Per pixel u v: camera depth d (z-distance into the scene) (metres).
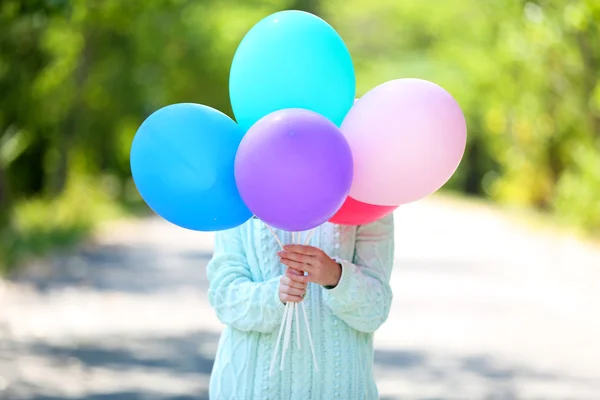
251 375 4.16
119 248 23.64
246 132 4.05
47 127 28.92
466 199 60.09
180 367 10.34
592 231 29.64
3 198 21.77
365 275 4.25
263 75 4.05
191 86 45.38
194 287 16.50
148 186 3.99
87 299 14.89
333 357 4.16
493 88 37.31
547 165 38.03
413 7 52.50
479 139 63.41
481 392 9.77
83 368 10.19
